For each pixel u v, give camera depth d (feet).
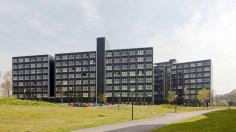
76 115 220.23
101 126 163.94
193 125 140.77
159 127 153.48
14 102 254.68
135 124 176.35
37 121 176.04
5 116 179.22
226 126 119.55
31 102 271.49
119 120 206.69
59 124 167.02
